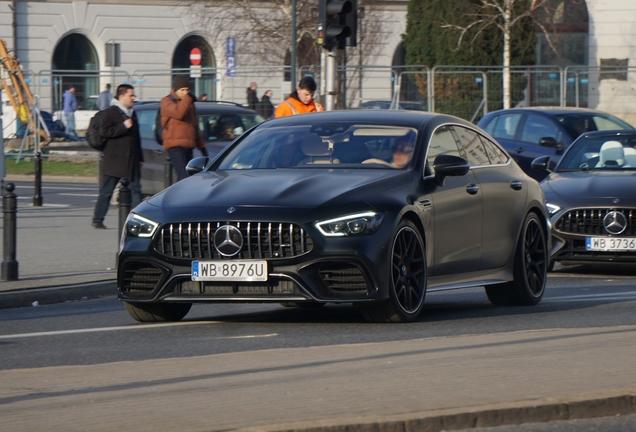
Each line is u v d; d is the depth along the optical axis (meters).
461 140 15.95
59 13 70.38
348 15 26.14
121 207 21.38
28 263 20.88
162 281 13.44
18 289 17.45
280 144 15.27
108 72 54.09
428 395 9.07
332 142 15.05
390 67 51.16
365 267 13.05
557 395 9.08
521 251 16.44
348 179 13.88
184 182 14.52
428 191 14.35
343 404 8.78
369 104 51.03
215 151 32.81
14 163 53.66
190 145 26.62
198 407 8.79
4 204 18.55
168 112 26.45
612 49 75.38
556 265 23.50
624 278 20.83
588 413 8.90
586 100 52.88
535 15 61.78
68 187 45.09
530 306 16.55
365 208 13.23
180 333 13.66
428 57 62.25
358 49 66.81
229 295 13.17
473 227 15.27
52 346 12.91
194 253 13.31
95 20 71.25
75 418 8.52
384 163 14.55
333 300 13.03
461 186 15.12
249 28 65.12
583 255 20.59
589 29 75.44
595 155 23.25
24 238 25.52
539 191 17.36
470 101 51.06
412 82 51.25
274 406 8.76
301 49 62.00
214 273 13.12
